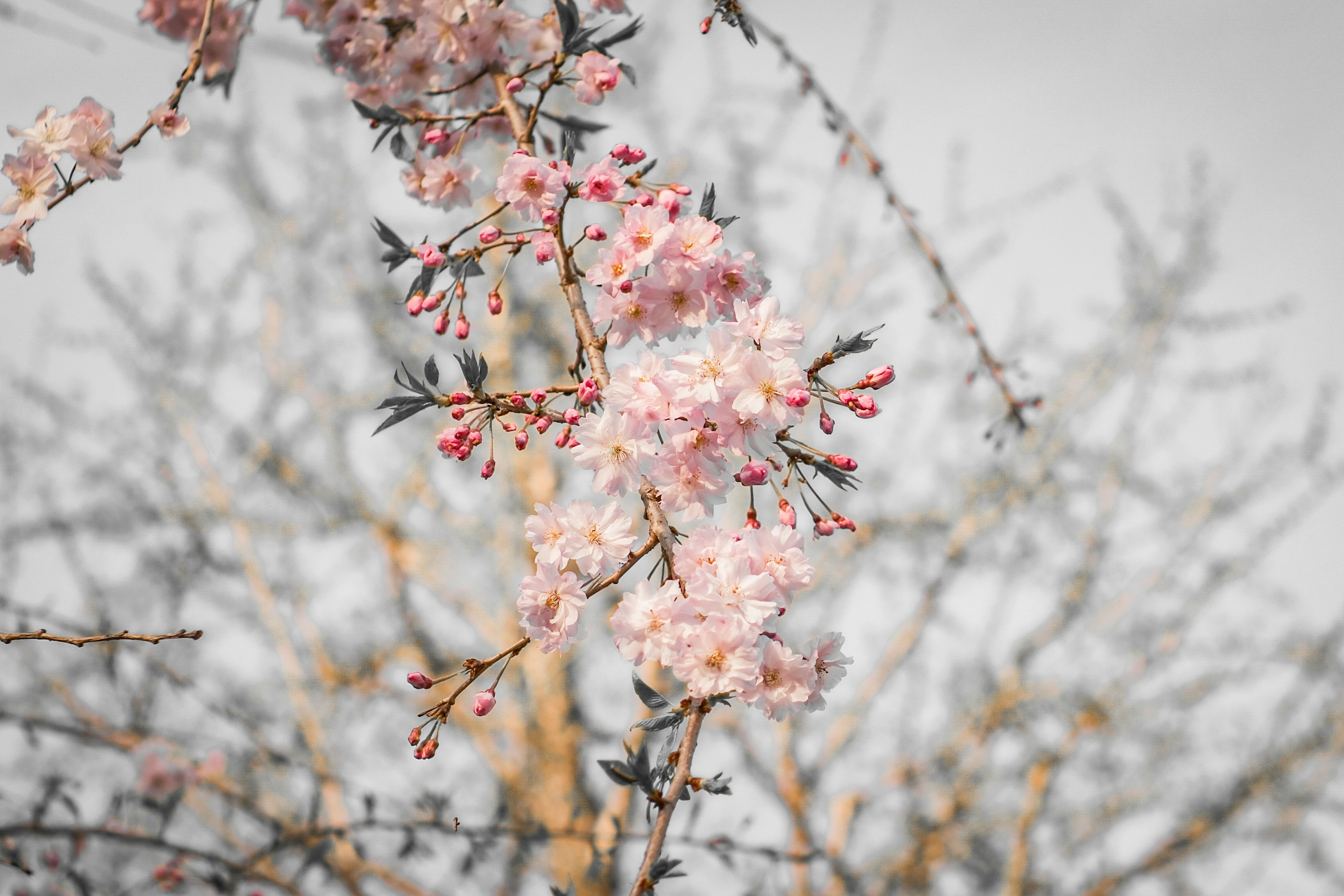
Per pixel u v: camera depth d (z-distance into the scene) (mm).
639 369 1601
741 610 1401
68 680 5016
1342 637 6270
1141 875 6297
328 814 4969
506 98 2117
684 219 1659
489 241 1811
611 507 1557
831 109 2564
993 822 6688
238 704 5820
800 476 1625
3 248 1829
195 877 3605
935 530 7059
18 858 3229
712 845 3547
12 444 6660
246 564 6621
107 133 1894
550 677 6570
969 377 2479
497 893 4973
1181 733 6578
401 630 7012
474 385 1616
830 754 6707
